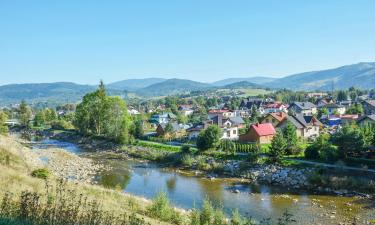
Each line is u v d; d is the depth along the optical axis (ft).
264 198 177.78
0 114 421.18
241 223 100.99
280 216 148.77
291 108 597.52
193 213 107.96
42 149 322.75
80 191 109.09
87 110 424.87
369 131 243.19
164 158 282.15
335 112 521.65
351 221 141.38
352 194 178.29
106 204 96.48
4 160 151.23
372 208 156.97
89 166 260.01
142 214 100.63
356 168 199.31
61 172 225.76
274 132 311.68
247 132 311.06
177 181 217.15
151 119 559.79
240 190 194.59
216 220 102.47
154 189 196.75
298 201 171.42
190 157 265.75
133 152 317.63
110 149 346.74
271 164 226.58
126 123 377.71
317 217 147.33
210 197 180.65
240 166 233.14
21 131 557.33
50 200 65.16
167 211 105.09
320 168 203.92
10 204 59.67
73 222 54.44
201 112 635.66
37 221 51.65
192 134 368.27
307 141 307.99
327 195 180.04
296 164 218.79
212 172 239.91
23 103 629.92
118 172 243.40
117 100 405.59
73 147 371.56
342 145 217.56
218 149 275.59
